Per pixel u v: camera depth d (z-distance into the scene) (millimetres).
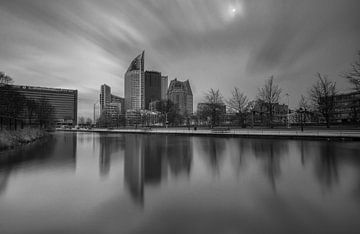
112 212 6004
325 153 15820
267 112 48469
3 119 34719
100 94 189125
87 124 143000
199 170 11094
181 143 26984
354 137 25031
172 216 5715
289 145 21641
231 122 63188
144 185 8586
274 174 9969
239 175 9938
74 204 6633
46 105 72375
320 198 6875
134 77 177125
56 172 11055
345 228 4969
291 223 5262
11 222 5445
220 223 5301
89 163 13609
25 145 26328
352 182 8492
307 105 51250
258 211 5969
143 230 4992
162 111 86500
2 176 10250
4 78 34656
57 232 4934
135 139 37312
